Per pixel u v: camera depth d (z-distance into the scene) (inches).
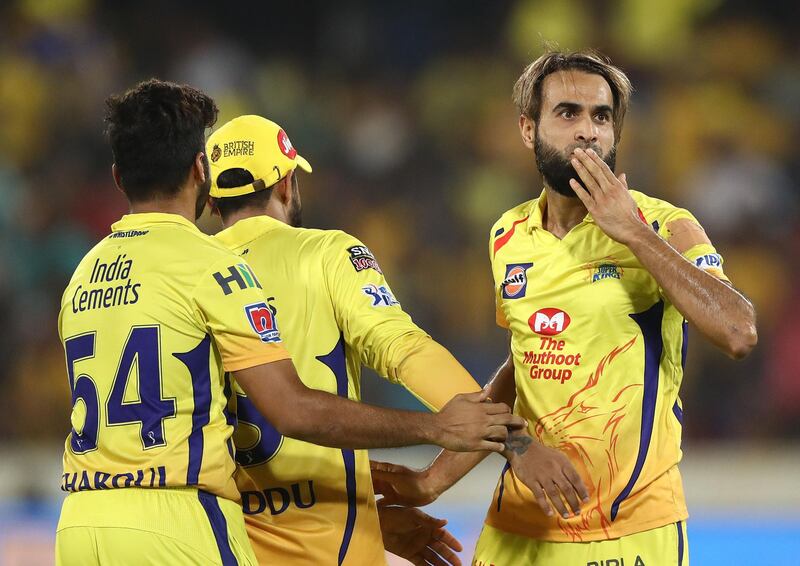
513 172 1929.1
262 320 450.6
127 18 2036.2
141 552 434.3
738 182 1857.8
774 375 1626.5
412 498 560.1
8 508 1218.0
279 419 444.5
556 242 495.2
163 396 443.2
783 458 1462.8
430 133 1995.6
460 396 462.9
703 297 441.4
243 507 505.7
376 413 451.8
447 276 1813.5
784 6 2054.6
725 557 1009.5
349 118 2000.5
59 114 1898.4
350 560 502.3
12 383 1622.8
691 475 1375.5
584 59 499.5
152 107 470.3
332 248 510.0
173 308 447.5
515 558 512.7
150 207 473.7
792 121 1963.6
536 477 465.4
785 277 1777.8
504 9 2086.6
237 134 528.7
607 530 487.8
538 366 493.0
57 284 1715.1
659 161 1892.2
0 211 1749.5
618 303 480.4
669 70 2000.5
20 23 1983.3
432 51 2085.4
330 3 2117.4
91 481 445.1
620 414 481.7
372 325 493.7
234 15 2101.4
